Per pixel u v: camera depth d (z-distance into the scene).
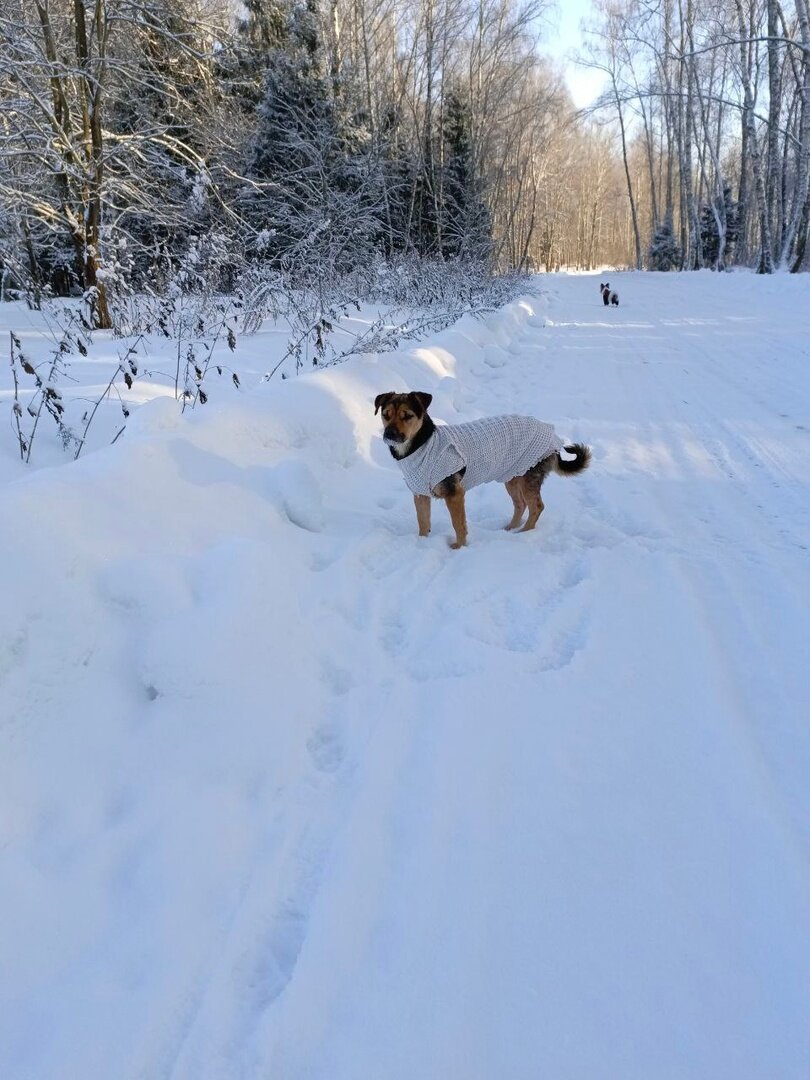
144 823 2.09
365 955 1.73
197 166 12.00
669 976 1.66
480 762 2.38
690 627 3.14
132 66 11.48
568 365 9.98
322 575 3.62
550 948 1.73
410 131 25.64
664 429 6.40
